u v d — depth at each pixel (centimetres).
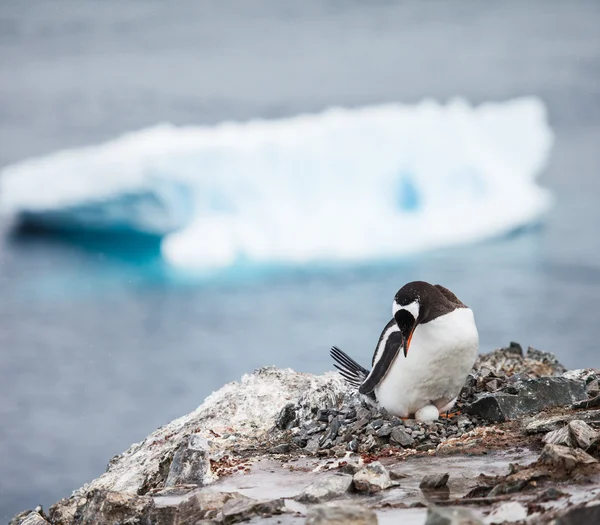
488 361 2275
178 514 1345
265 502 1256
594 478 1204
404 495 1278
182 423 1997
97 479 1858
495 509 1106
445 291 1706
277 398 1998
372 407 1783
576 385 1709
